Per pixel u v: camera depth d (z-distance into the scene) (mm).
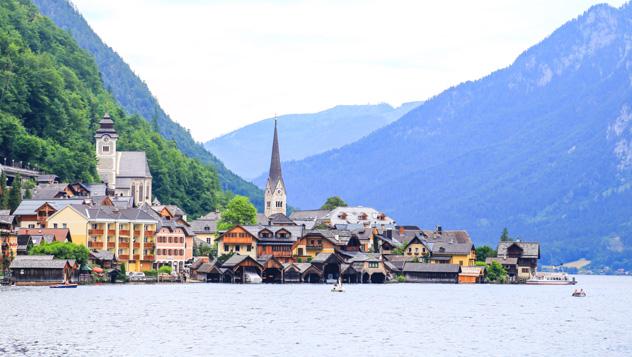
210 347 168375
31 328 182500
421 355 166250
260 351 166000
